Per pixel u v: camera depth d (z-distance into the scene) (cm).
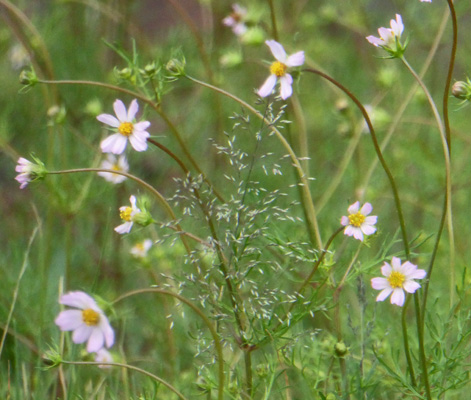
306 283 102
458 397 107
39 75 132
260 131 100
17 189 138
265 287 100
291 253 103
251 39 116
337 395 101
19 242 127
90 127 132
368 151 138
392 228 128
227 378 103
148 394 104
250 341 100
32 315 118
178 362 113
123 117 100
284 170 134
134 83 106
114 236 125
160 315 118
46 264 120
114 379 110
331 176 139
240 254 100
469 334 102
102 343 94
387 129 133
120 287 124
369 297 114
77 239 128
